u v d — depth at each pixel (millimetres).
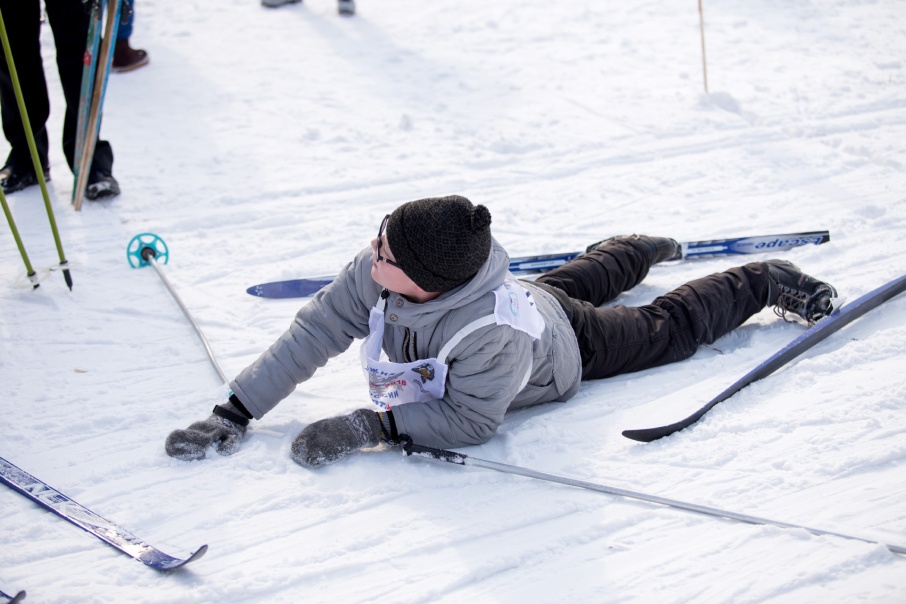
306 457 4719
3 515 4391
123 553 4152
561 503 4531
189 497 4539
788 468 4723
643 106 10641
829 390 5355
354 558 4160
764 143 9547
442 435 4836
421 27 13516
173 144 9609
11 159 8336
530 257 7113
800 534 4234
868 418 5047
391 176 8969
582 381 5668
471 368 4594
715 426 5098
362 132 10016
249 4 14328
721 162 9125
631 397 5473
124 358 5930
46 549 4168
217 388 5605
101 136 9688
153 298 6738
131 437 5074
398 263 4195
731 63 11852
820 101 10484
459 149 9594
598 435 5105
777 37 12734
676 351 5770
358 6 14406
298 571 4066
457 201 4133
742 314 6000
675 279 7074
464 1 14586
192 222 7934
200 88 11180
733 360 5863
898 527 4250
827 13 13602
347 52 12523
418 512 4477
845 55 11953
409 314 4461
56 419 5199
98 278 6977
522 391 5125
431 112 10609
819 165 8953
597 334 5512
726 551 4184
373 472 4758
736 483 4637
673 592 3953
